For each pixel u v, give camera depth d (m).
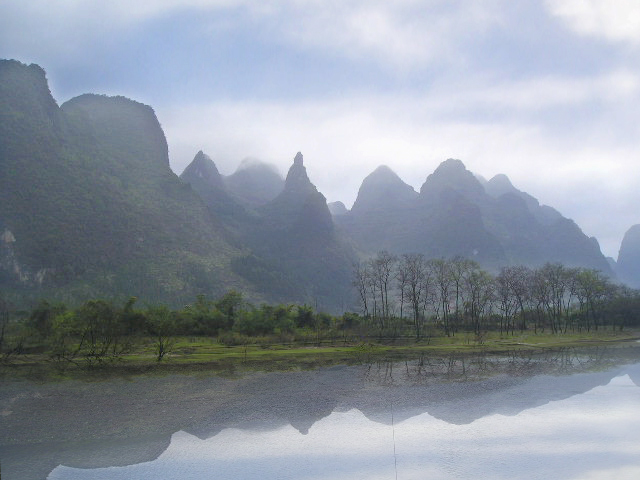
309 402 32.66
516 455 21.77
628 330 100.38
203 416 28.83
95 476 19.59
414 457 21.62
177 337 77.88
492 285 108.12
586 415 28.61
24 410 30.33
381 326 91.19
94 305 55.28
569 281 107.75
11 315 84.06
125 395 34.97
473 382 40.59
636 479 19.06
